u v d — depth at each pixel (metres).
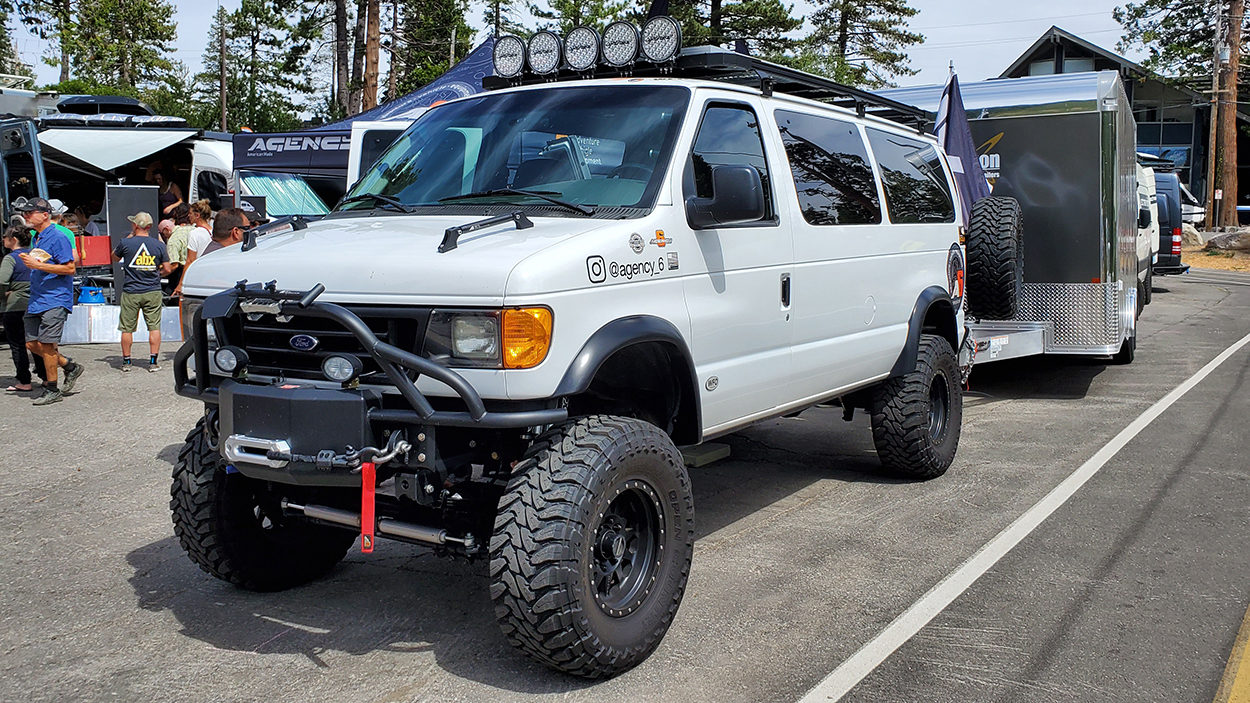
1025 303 9.30
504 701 3.50
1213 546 5.14
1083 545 5.17
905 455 6.23
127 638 4.06
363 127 11.20
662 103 4.45
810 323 5.05
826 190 5.29
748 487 6.39
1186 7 43.69
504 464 3.86
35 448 7.42
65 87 35.25
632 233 3.85
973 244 8.07
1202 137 47.38
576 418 3.70
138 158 16.19
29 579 4.75
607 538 3.61
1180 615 4.26
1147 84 47.62
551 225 3.85
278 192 14.62
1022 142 9.15
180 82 57.16
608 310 3.70
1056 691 3.58
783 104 5.14
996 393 9.83
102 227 17.33
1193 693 3.56
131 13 47.66
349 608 4.39
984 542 5.23
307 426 3.44
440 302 3.42
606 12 32.88
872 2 46.62
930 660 3.82
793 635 4.06
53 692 3.58
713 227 4.24
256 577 4.45
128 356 10.77
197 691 3.59
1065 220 9.01
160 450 7.38
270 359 3.77
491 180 4.44
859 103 5.98
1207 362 11.52
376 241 3.79
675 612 3.89
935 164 6.91
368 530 3.40
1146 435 7.77
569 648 3.45
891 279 5.87
